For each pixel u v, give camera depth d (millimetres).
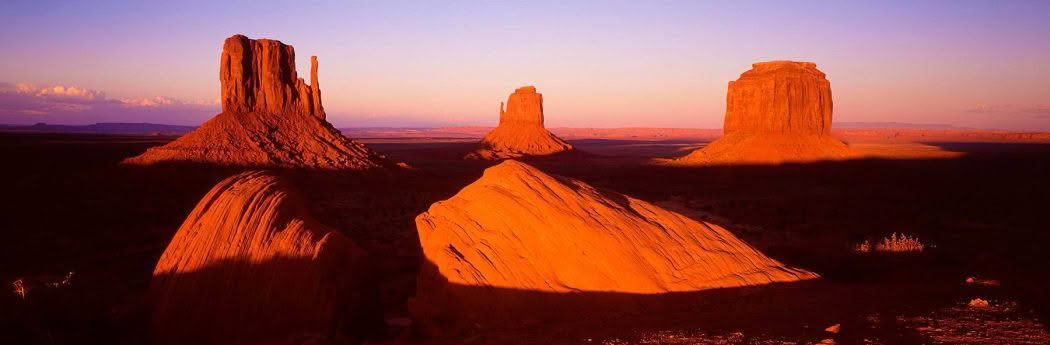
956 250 23391
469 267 12164
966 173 79125
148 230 33562
